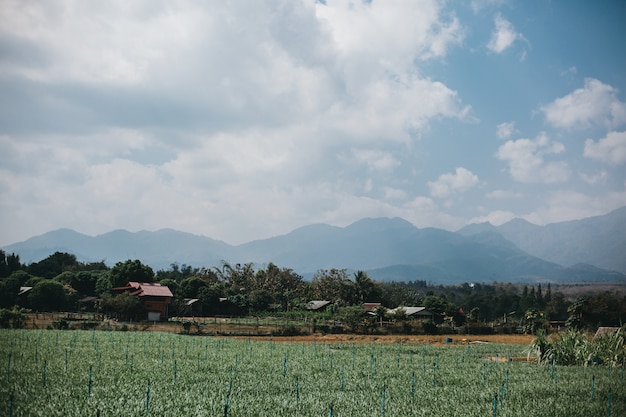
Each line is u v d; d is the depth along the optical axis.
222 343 62.47
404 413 25.50
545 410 26.86
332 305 128.88
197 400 26.89
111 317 99.75
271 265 170.62
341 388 32.19
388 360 48.69
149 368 37.94
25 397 26.91
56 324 79.62
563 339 47.91
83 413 24.03
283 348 57.88
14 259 147.25
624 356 44.81
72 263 171.00
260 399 27.75
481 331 100.62
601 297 99.25
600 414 26.42
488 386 33.72
